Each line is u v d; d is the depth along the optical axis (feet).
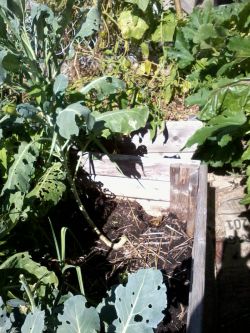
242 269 2.85
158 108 3.35
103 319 1.65
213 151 3.17
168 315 2.65
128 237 3.19
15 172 2.71
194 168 3.05
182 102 3.47
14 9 2.65
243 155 2.99
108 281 2.92
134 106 3.37
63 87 2.67
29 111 2.67
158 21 3.52
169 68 3.57
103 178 3.38
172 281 2.86
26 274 2.48
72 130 2.58
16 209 2.70
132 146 3.42
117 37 3.60
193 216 3.13
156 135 3.34
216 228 3.01
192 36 3.40
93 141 3.35
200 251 2.37
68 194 3.36
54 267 2.99
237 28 3.31
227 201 3.13
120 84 3.01
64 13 2.81
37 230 3.08
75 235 3.23
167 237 3.15
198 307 2.01
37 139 2.81
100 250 3.12
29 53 2.78
